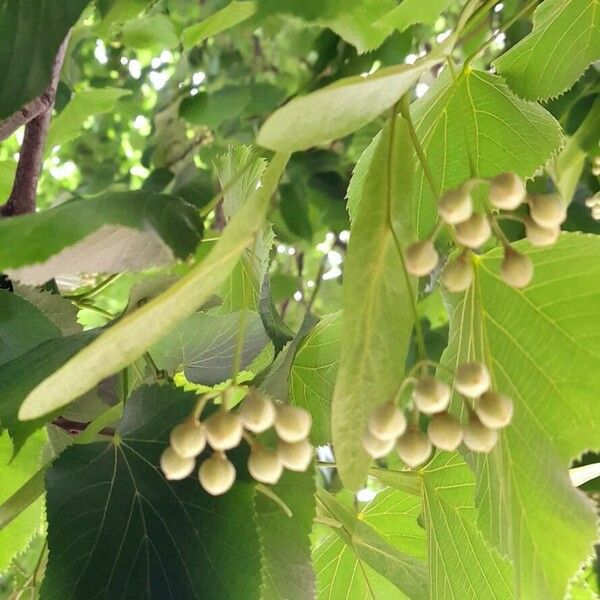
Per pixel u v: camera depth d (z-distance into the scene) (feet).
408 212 0.57
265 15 0.70
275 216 1.84
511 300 0.64
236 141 1.91
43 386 0.43
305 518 0.68
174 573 0.61
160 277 0.70
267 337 0.79
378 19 0.67
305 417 0.55
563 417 0.61
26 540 0.88
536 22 0.87
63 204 0.54
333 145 1.82
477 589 0.76
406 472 0.81
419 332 0.55
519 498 0.62
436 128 0.82
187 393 0.67
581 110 1.30
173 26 1.63
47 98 0.86
